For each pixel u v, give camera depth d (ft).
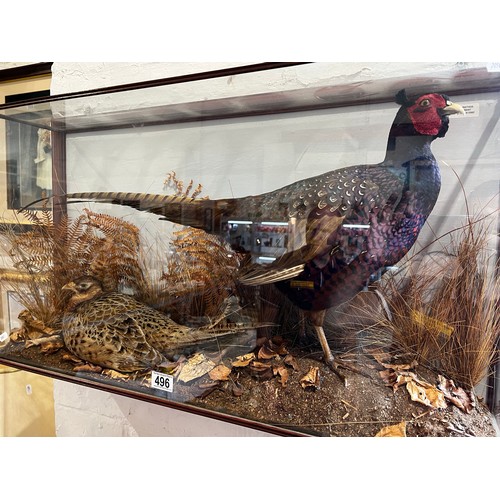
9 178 2.75
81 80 2.85
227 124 2.28
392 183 1.86
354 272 1.90
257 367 2.06
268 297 2.05
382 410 1.87
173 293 2.29
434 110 1.81
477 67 1.74
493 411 1.77
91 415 3.03
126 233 2.45
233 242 2.15
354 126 1.97
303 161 2.10
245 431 2.48
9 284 2.75
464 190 1.79
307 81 2.00
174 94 2.25
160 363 2.21
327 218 1.93
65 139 2.67
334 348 1.94
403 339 1.86
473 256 1.78
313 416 1.94
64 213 2.64
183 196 2.37
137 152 2.53
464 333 1.79
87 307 2.42
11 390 3.39
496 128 1.73
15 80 3.04
